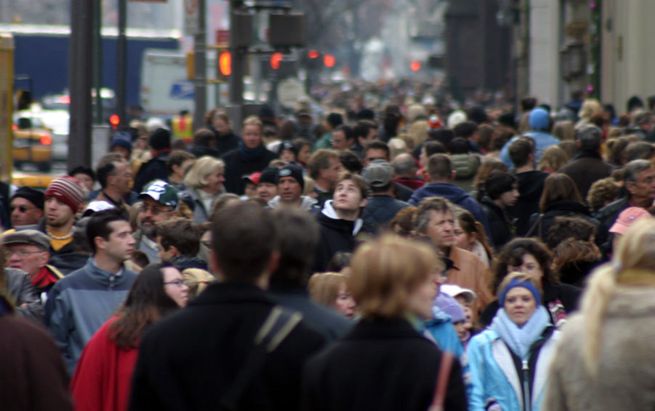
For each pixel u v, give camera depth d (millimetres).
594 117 60531
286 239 16766
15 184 80375
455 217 27562
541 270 25219
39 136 115562
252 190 41250
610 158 48812
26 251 27234
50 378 16359
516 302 21953
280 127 70188
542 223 35188
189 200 39188
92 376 20766
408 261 15148
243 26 68812
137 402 16016
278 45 68062
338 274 21375
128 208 36781
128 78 138000
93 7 45281
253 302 15859
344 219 31422
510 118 68875
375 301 15133
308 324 15875
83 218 29922
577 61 107188
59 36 144875
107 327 20875
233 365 15688
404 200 40188
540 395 21812
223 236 15883
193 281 23516
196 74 73500
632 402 15242
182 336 15828
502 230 37688
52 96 147000
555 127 55844
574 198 35219
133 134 75188
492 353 22000
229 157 49969
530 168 40719
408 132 67688
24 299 25000
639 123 60219
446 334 21266
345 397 15109
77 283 24781
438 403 14812
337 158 39625
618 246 15789
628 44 92812
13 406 16156
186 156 44406
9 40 60000
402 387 15000
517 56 150750
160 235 27281
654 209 31859
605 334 15375
